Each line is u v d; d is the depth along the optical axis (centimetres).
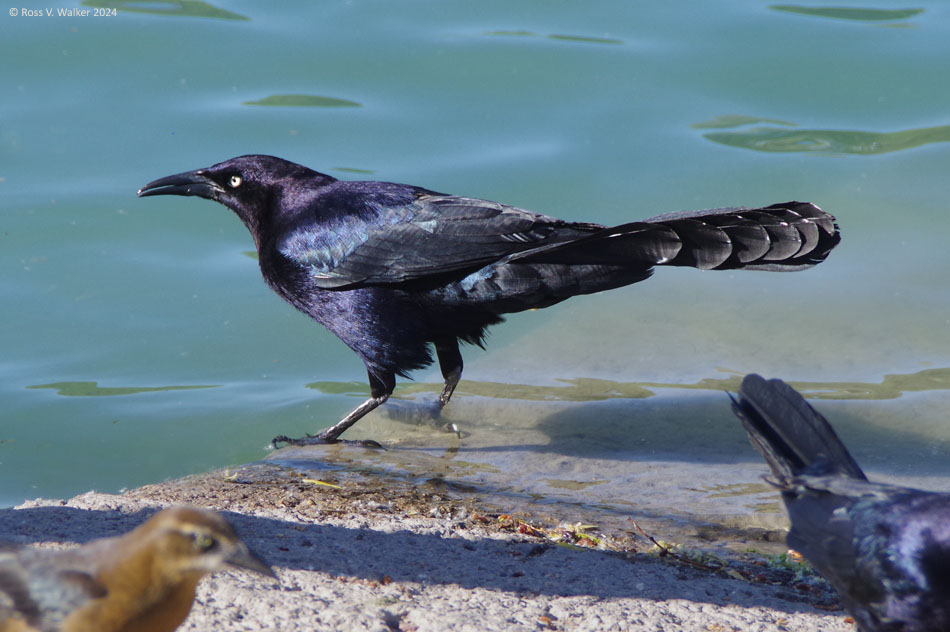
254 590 577
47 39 1497
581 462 920
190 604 455
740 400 585
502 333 1180
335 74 1462
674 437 966
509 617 581
